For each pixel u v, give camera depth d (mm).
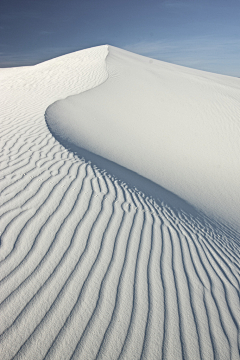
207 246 3293
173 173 6484
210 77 23688
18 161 4395
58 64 16359
